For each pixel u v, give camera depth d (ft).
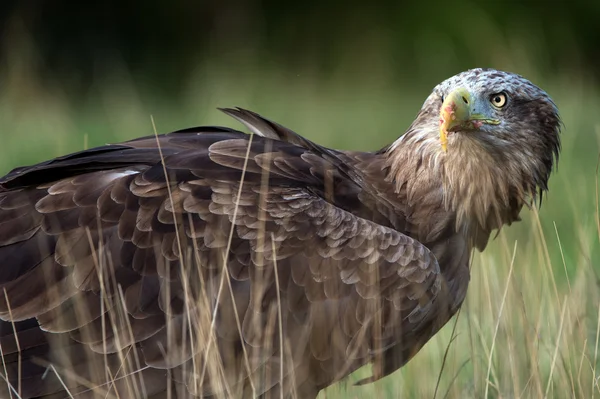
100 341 29.45
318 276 30.71
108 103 99.96
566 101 87.97
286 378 30.68
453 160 33.88
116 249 29.76
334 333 30.91
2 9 127.95
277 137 34.88
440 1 140.15
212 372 29.35
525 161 34.78
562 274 46.32
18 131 79.82
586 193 56.03
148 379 29.71
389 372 33.91
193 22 138.82
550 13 136.67
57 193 30.42
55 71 126.00
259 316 30.09
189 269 29.76
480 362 37.50
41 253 29.66
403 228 33.96
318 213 31.14
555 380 37.50
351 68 134.21
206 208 30.42
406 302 31.63
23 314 29.17
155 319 29.63
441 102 34.19
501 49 121.70
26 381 29.01
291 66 133.39
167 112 100.53
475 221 34.94
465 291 34.99
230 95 102.12
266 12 142.92
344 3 144.15
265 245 30.42
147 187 30.45
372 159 35.40
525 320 36.01
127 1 136.26
